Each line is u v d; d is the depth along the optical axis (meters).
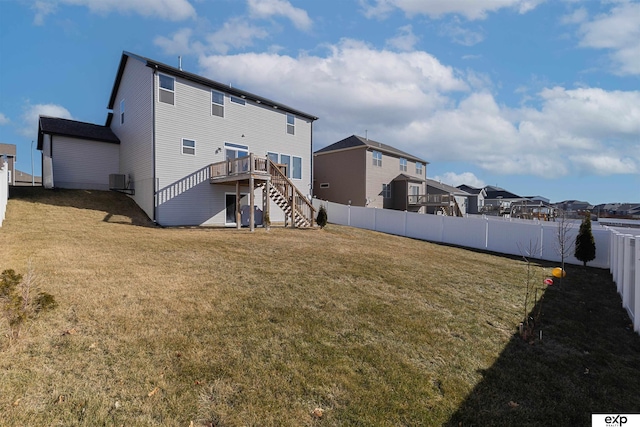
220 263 6.95
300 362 3.19
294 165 19.30
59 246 7.36
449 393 2.91
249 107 17.03
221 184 15.74
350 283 6.09
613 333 4.61
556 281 7.79
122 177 16.05
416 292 5.89
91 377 2.68
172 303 4.41
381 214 17.95
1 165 10.78
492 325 4.62
